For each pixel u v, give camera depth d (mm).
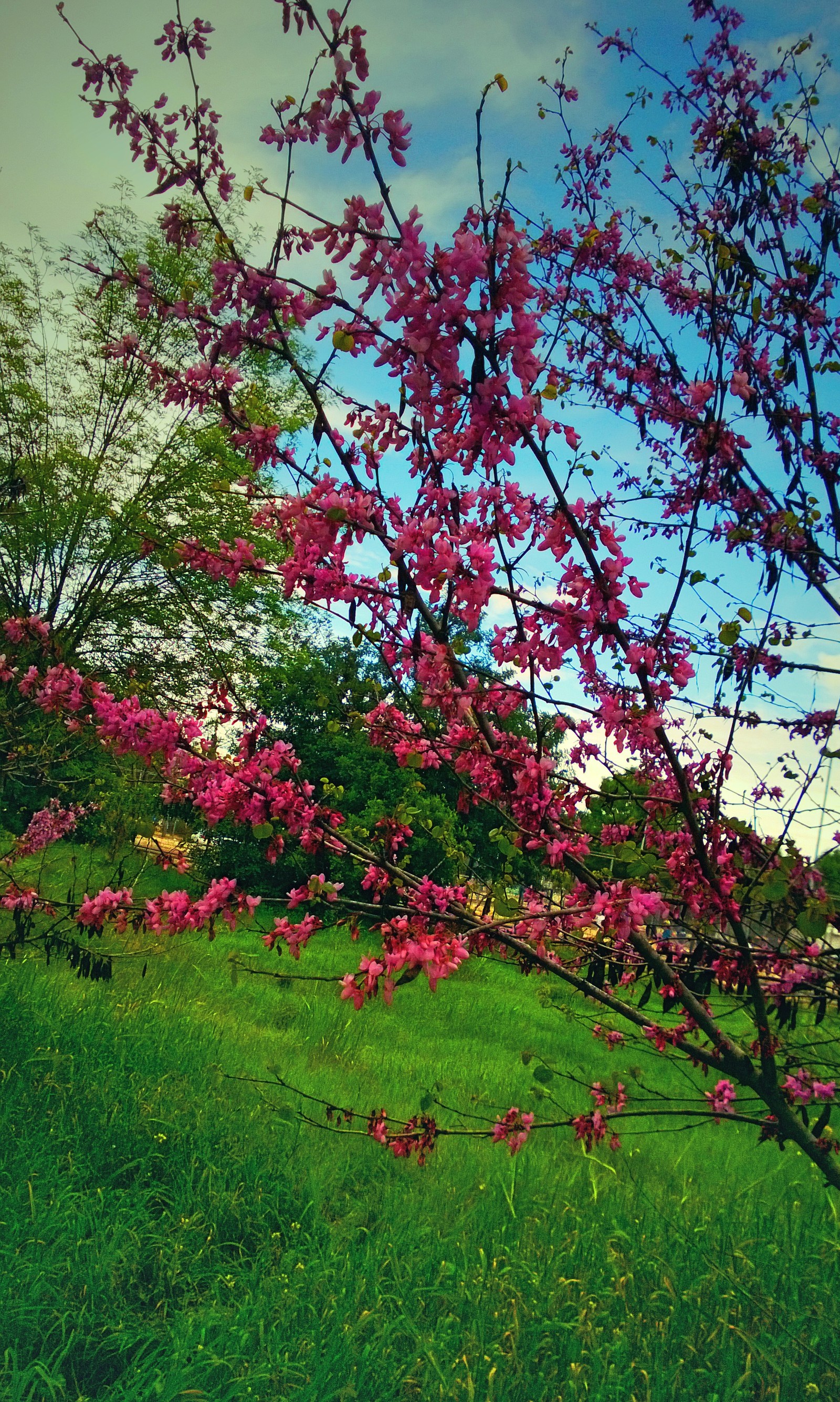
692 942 3068
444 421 1936
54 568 16141
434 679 2389
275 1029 8281
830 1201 5270
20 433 14523
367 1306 3600
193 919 2719
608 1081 3127
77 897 6977
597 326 3920
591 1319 3646
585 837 2814
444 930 2533
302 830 2717
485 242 1803
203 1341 3186
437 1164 5238
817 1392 3154
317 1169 4898
